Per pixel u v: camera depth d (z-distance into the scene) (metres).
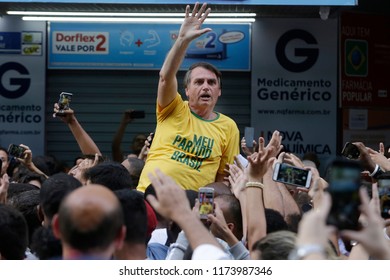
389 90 12.68
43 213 4.60
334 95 12.22
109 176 4.84
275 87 12.16
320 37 12.18
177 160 5.88
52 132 12.24
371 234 2.54
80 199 3.00
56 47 12.09
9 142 12.11
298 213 4.98
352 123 12.40
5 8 10.95
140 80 12.25
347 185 2.59
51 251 3.89
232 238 4.20
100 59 12.12
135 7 10.41
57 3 10.03
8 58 12.06
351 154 6.05
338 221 2.58
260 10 11.00
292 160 5.13
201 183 5.91
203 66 6.07
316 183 4.28
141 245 3.77
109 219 2.98
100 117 12.28
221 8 10.61
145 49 12.11
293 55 12.15
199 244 3.14
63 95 7.45
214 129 6.03
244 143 6.05
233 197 4.86
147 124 12.30
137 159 7.05
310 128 12.21
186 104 6.00
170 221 4.86
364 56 12.48
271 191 5.01
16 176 7.36
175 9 10.47
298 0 9.45
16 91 12.10
